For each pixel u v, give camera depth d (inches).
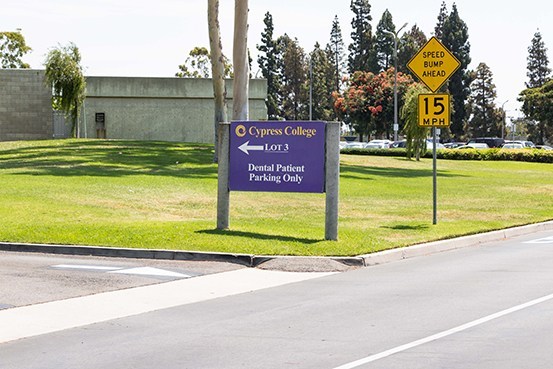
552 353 312.2
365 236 682.2
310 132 654.5
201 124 2327.8
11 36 3508.9
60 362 310.7
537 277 510.6
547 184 1481.3
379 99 3417.8
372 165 1814.7
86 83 2252.7
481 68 4724.4
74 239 628.1
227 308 421.1
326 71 4542.3
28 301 434.6
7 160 1343.5
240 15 1346.0
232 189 682.8
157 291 470.0
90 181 1068.5
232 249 594.6
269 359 311.1
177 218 824.9
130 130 2294.5
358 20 4274.1
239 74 1355.8
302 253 586.2
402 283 497.0
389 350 322.0
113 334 360.2
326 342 339.0
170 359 313.9
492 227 798.5
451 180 1485.0
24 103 2154.3
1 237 636.7
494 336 344.2
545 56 4662.9
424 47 764.0
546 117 3983.8
